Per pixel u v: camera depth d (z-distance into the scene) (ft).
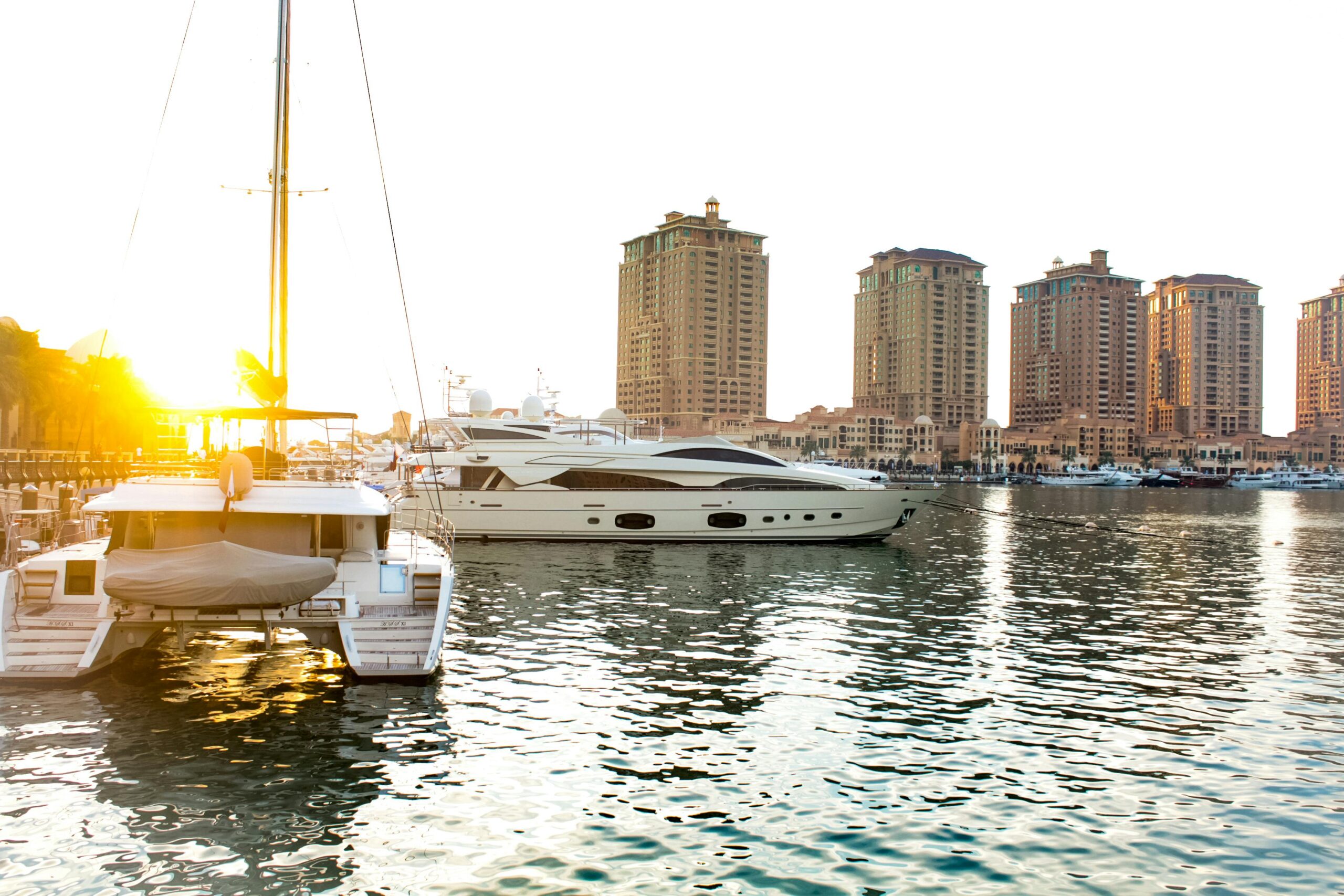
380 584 60.08
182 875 31.35
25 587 54.60
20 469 121.39
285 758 42.47
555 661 63.46
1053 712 53.57
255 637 66.69
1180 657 69.51
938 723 51.11
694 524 142.61
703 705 53.62
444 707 51.44
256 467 61.11
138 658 59.21
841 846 35.32
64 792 37.76
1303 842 36.32
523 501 140.15
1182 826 37.73
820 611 86.33
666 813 37.93
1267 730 50.85
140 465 59.52
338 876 31.73
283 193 68.23
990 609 90.02
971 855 34.81
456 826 35.96
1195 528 226.99
